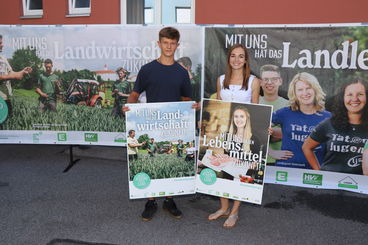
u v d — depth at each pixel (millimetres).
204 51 4082
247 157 3098
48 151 5539
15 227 3145
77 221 3281
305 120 3846
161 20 6215
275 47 3824
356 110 3668
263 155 3059
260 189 3084
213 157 3186
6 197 3789
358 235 3074
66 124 4594
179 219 3344
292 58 3795
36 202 3676
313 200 3811
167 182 3236
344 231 3141
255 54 3896
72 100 4527
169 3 6141
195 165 3266
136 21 6336
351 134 3719
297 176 3977
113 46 4340
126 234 3059
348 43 3604
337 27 3611
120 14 6184
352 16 5156
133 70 4367
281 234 3086
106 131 4559
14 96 4582
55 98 4539
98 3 6230
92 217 3365
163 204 3500
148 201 3398
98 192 3975
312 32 3691
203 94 4168
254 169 3088
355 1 5109
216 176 3188
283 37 3785
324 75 3725
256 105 3049
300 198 3863
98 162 5055
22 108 4598
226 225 3184
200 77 4164
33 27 4391
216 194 3215
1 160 5090
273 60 3852
